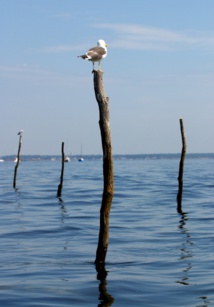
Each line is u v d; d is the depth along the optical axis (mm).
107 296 12227
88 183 56031
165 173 80188
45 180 63031
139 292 12570
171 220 25766
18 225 24062
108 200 15508
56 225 24047
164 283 13375
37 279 13836
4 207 32156
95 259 16203
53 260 16344
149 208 31156
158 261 16141
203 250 17891
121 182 55938
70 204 33875
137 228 23094
